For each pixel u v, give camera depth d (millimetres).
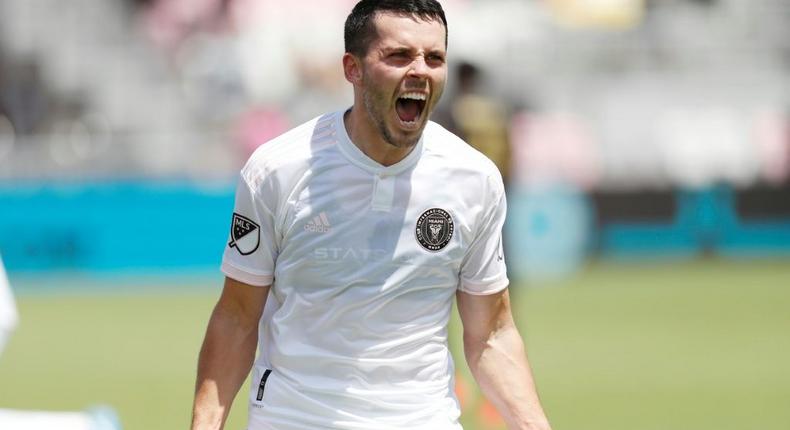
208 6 80438
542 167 73812
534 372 40094
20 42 78438
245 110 77625
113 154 71625
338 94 78500
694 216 71812
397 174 14695
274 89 78312
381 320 14883
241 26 79875
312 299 14852
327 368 14930
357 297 14758
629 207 71188
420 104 14297
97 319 52875
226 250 15227
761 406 34062
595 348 44594
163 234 66625
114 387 37344
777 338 46406
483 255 15406
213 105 78000
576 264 69188
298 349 14984
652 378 38781
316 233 14703
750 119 76375
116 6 81000
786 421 32031
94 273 66188
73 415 17516
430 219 14820
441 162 14867
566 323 50625
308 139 14844
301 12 79562
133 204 66375
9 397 35812
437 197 14836
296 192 14703
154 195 66562
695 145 75000
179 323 51344
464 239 15070
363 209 14680
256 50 78938
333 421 14922
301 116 76625
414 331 15031
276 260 15102
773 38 83875
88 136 72312
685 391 36562
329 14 79688
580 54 82188
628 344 45344
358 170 14625
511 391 15633
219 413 15234
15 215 65562
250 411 15469
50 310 55875
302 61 78688
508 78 80562
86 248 66188
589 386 37406
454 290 15430
